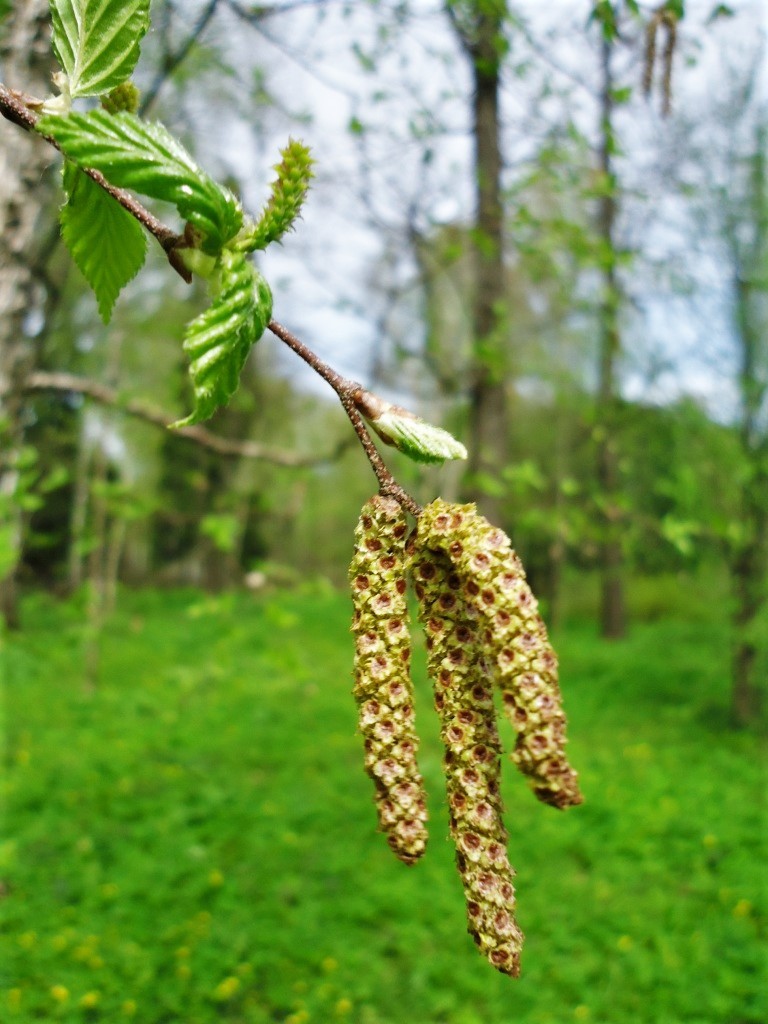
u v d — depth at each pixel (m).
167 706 9.48
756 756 8.18
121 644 12.80
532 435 15.41
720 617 11.14
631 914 5.09
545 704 0.88
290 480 6.39
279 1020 4.26
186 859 5.65
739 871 5.64
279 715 9.30
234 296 0.87
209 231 0.88
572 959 4.67
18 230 3.07
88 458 10.54
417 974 4.49
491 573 0.92
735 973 4.55
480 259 6.42
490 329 6.40
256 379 10.75
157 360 8.71
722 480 8.23
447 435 0.95
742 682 9.38
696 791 7.12
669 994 4.36
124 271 1.15
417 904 5.16
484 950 0.98
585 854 5.85
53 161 3.09
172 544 22.00
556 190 5.73
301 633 14.84
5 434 3.37
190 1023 4.15
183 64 4.95
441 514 0.98
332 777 7.39
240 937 4.77
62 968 4.43
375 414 0.94
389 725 0.99
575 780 0.88
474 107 5.36
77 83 0.99
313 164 0.91
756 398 7.88
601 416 8.08
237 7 3.98
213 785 7.02
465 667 1.01
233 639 5.55
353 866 5.63
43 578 12.77
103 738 8.34
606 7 3.05
